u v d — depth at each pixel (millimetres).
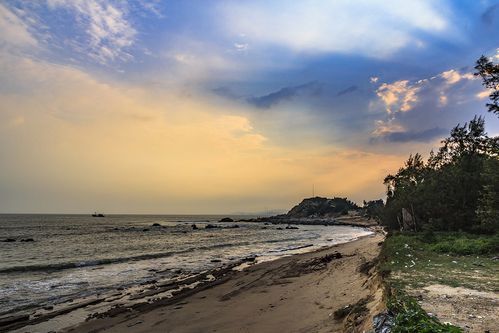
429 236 22406
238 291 17000
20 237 59500
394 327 5621
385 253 17828
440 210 29344
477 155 29453
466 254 16109
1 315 14281
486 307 7336
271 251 38156
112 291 18547
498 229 20453
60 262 28938
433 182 31688
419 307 6449
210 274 23125
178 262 29672
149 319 13047
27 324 13055
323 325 9586
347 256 26453
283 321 10844
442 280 10125
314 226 120875
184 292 17734
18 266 26594
